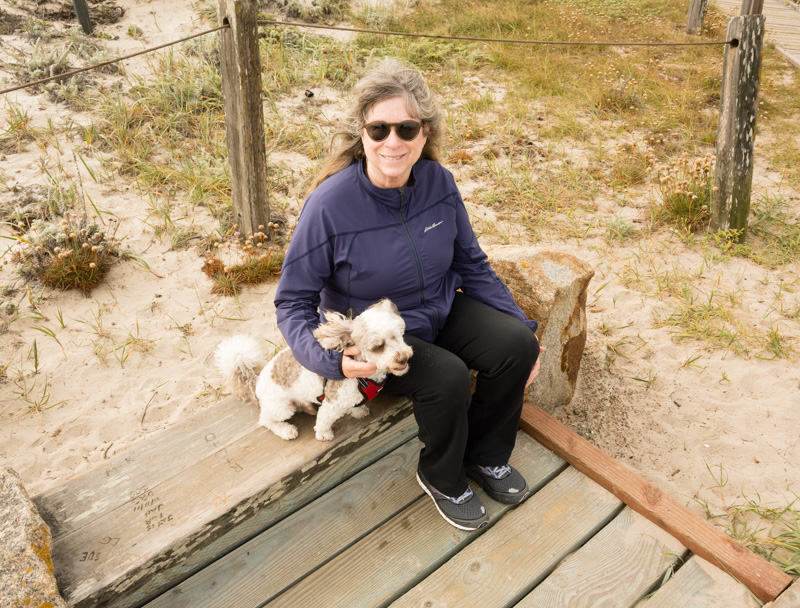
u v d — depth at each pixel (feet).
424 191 7.68
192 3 28.45
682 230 17.70
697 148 22.15
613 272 15.96
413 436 9.50
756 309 14.64
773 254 16.70
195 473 7.75
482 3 35.17
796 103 26.18
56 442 10.82
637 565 7.77
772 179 20.59
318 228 7.28
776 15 41.04
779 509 9.89
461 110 23.68
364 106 7.06
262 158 15.03
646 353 13.41
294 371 7.85
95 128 18.99
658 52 31.22
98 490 7.48
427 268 7.71
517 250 11.03
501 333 7.72
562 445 9.19
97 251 14.34
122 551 6.80
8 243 14.90
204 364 12.64
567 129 22.80
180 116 20.29
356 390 7.62
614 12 35.88
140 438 10.96
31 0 25.99
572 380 11.80
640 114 24.39
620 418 11.85
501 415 8.09
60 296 13.92
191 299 14.32
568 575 7.65
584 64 28.43
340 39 28.35
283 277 7.54
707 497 10.23
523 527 8.25
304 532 8.11
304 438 8.30
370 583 7.56
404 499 8.57
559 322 10.59
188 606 7.25
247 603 7.32
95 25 25.88
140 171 17.93
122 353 12.67
